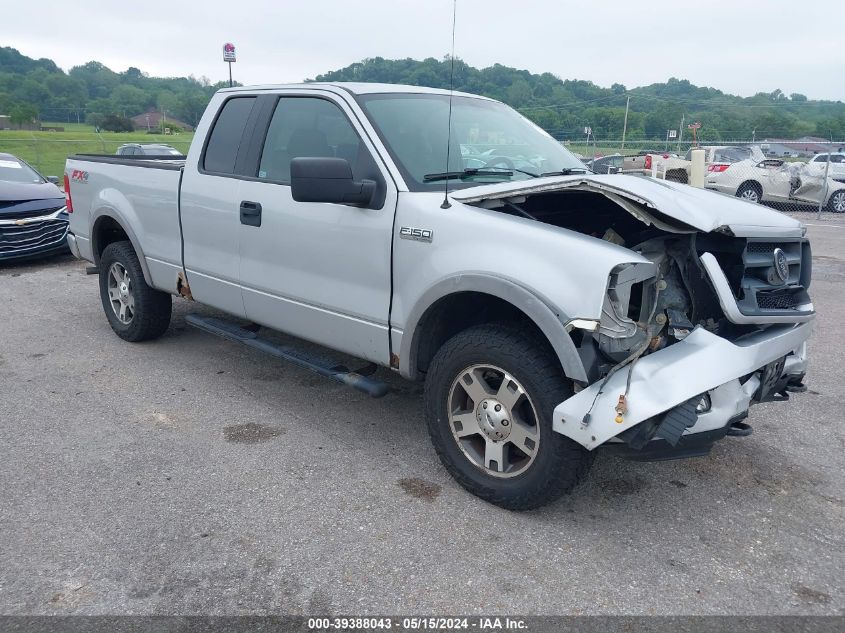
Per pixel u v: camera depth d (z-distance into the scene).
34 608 2.73
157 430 4.29
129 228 5.43
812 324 3.62
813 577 2.97
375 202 3.71
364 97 4.04
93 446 4.07
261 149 4.45
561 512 3.44
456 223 3.38
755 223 3.33
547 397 3.10
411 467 3.87
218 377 5.18
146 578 2.91
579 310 2.94
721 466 3.94
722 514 3.45
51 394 4.84
